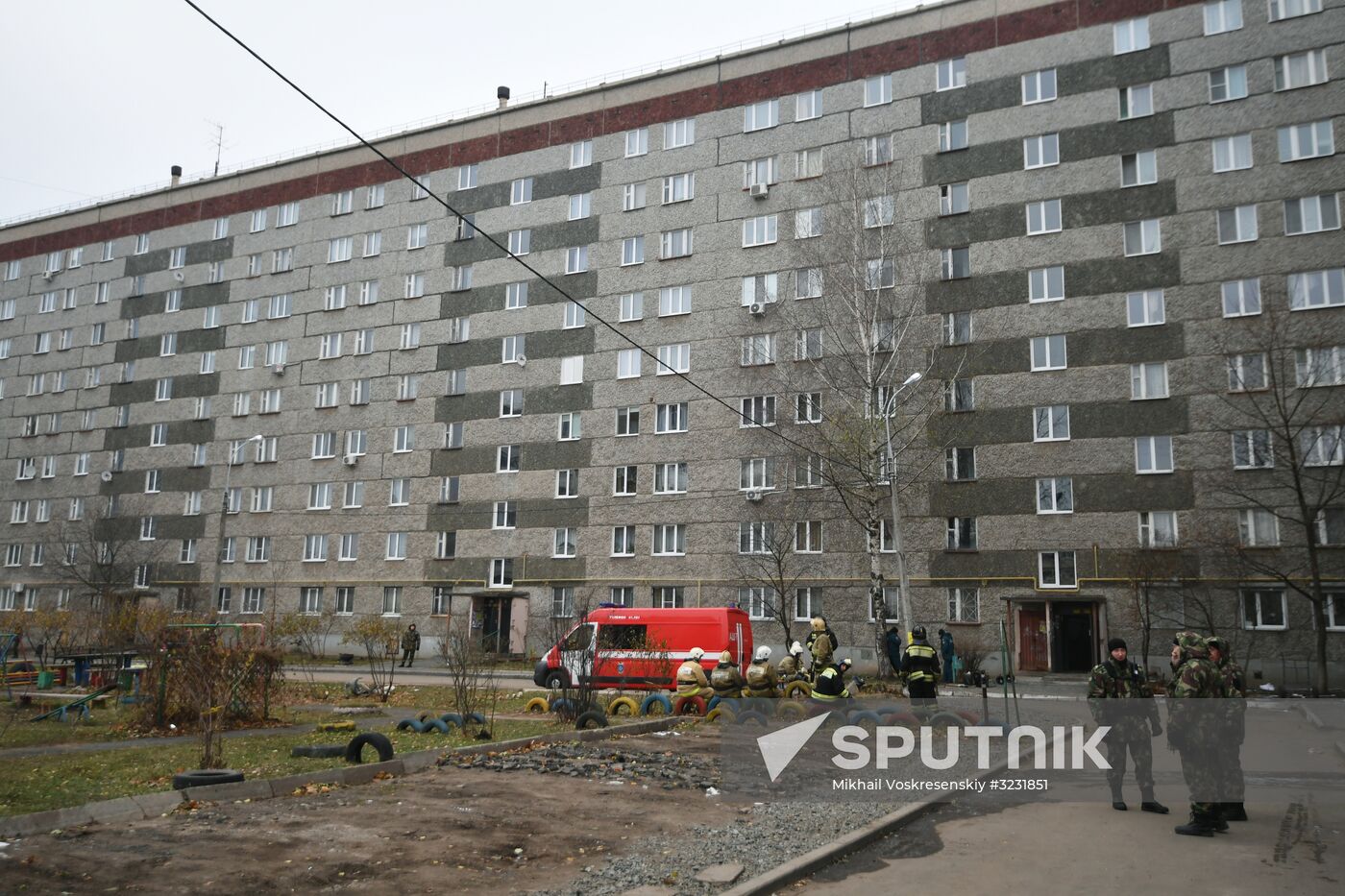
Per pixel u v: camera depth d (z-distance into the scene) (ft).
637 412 147.23
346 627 162.71
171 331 194.08
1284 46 116.67
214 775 32.86
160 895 21.06
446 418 162.40
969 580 121.49
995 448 122.42
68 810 27.96
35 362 211.41
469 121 169.58
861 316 114.83
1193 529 112.27
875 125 136.87
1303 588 106.32
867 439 109.60
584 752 44.75
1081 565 116.57
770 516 133.80
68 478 201.26
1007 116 128.77
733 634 80.84
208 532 180.75
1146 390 116.98
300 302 180.45
